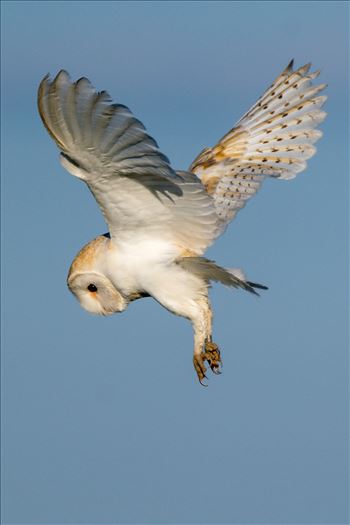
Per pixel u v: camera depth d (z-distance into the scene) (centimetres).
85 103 1138
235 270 1283
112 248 1318
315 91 1519
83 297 1374
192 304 1301
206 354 1298
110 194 1251
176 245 1296
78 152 1195
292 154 1514
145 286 1311
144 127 1135
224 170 1507
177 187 1236
